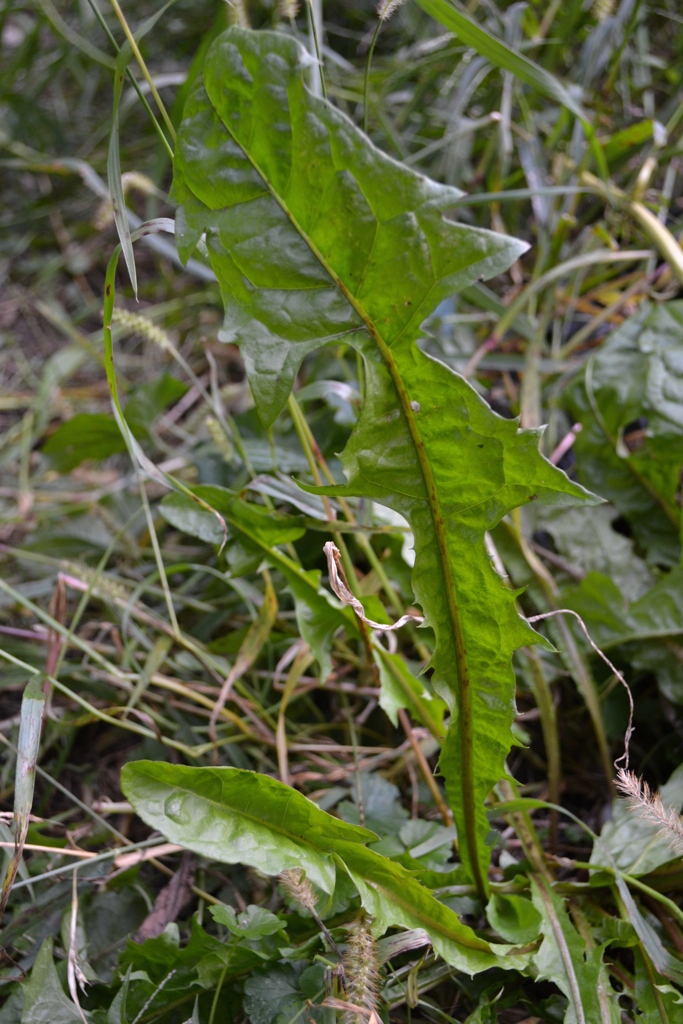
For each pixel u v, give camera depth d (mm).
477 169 1088
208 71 608
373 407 630
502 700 670
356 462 639
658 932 704
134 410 896
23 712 704
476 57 1025
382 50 1371
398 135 1179
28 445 1067
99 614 906
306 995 665
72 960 685
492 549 806
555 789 773
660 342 833
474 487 640
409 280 612
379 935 658
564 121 938
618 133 924
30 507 1005
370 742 835
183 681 839
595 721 782
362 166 603
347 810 761
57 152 1438
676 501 853
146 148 1434
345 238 611
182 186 621
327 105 600
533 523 834
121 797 819
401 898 674
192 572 908
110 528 901
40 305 1164
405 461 639
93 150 1434
